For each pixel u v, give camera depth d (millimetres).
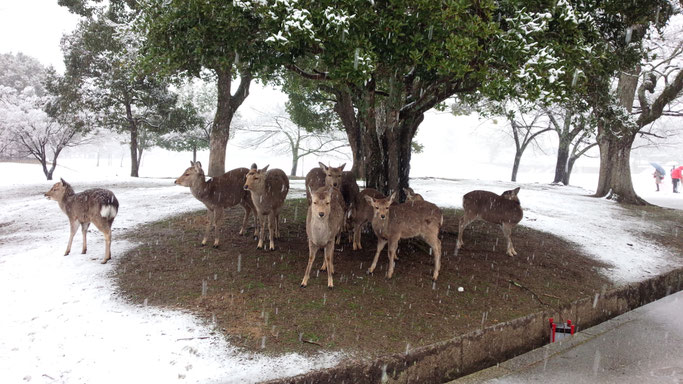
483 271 7441
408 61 6992
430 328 5074
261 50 7230
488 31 6125
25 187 16500
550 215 13336
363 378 4137
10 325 4844
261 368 3994
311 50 7266
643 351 5586
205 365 4039
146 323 4883
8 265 6953
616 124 9539
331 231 6078
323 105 22875
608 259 9117
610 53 7539
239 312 5215
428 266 7543
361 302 5715
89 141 33406
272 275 6586
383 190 9148
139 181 18344
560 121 27812
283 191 8172
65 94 20719
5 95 26500
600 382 4715
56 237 8695
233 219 10250
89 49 19938
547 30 6797
